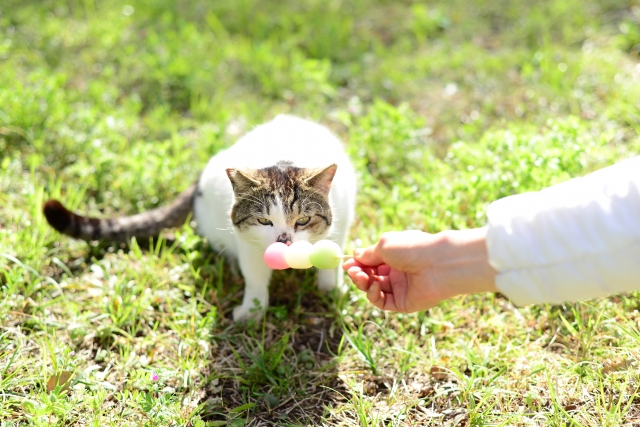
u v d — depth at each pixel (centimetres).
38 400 98
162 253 122
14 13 182
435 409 100
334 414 99
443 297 86
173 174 134
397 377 104
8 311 108
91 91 155
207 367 105
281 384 103
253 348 108
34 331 108
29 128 139
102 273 118
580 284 76
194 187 126
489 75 163
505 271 78
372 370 105
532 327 109
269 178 106
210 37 180
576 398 98
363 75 168
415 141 140
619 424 93
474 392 99
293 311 115
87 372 101
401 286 92
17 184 130
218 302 115
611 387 98
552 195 77
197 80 160
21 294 113
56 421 95
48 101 143
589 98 149
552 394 96
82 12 192
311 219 106
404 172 138
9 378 99
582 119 145
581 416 96
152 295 114
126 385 102
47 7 189
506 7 195
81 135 139
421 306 89
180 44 172
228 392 103
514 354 104
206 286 115
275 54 176
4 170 132
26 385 100
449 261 84
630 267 75
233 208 108
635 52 167
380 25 194
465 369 104
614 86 152
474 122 149
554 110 148
